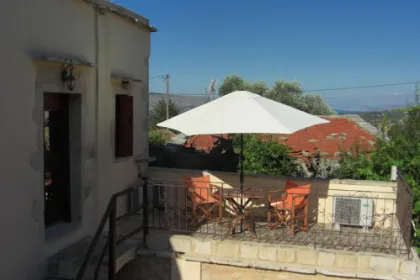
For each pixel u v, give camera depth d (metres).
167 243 6.37
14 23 4.68
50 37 5.28
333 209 7.27
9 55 4.62
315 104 32.44
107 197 6.85
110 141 6.90
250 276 5.97
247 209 6.87
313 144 12.09
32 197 5.09
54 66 5.37
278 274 5.86
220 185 7.91
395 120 11.19
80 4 5.90
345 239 6.48
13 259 4.83
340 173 9.46
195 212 6.99
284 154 9.83
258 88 31.91
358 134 13.07
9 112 4.66
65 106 6.07
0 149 4.56
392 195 7.12
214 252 6.19
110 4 6.57
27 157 4.98
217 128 5.77
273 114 6.07
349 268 5.73
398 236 6.20
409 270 5.53
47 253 5.44
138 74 7.89
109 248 5.32
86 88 6.14
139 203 7.96
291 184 7.06
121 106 7.28
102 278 5.38
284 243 6.21
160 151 10.40
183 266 6.23
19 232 4.91
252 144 9.88
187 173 8.04
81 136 6.09
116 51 6.99
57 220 6.14
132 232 6.11
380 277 5.50
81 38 5.95
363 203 7.07
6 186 4.68
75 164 6.15
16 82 4.74
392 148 9.42
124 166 7.46
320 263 5.83
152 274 6.36
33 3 4.96
